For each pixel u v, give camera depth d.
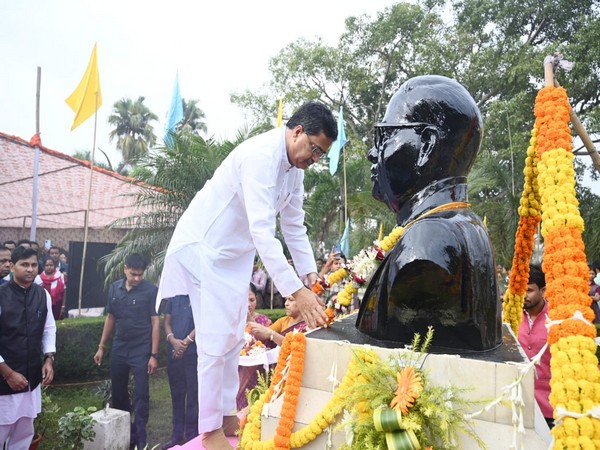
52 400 5.63
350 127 16.62
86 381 6.37
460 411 1.31
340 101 16.80
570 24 14.38
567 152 1.40
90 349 6.39
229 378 2.17
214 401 1.99
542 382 2.74
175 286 2.09
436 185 1.73
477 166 11.09
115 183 11.79
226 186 2.02
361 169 11.89
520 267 2.34
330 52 15.92
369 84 15.82
